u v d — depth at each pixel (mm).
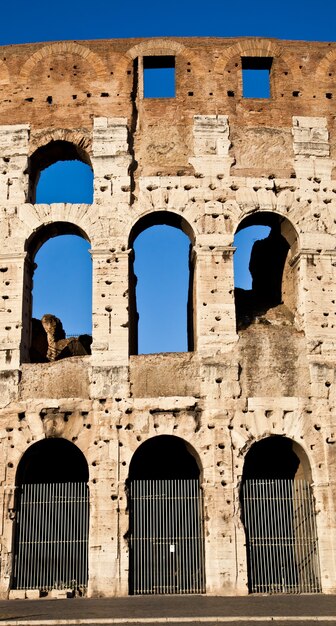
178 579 33156
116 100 39219
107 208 37219
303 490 34469
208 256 36531
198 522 34156
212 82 39656
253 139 38688
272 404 34500
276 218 38219
